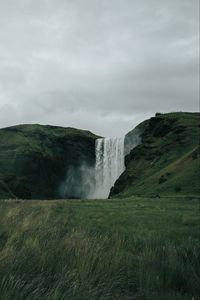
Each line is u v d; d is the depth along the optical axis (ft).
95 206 166.71
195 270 33.60
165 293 30.14
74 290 26.61
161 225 90.48
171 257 36.35
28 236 43.78
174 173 428.15
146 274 32.86
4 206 106.52
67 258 34.35
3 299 23.66
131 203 190.90
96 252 35.32
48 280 28.99
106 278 31.32
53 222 60.59
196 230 78.84
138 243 48.62
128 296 30.66
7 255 32.37
